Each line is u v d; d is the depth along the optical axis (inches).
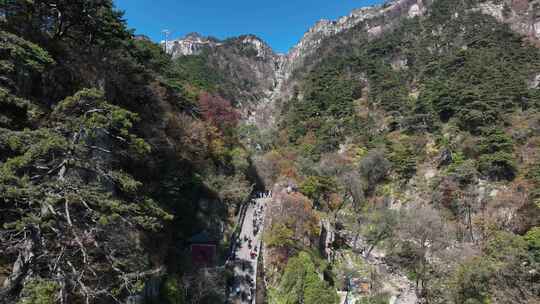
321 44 7145.7
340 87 3863.2
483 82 2691.9
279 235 1262.3
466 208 1791.3
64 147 393.7
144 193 886.4
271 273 1219.9
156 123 1093.8
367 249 1782.7
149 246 858.1
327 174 2252.7
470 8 4712.1
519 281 1013.2
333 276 1444.4
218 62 7628.0
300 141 3171.8
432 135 2479.1
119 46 990.4
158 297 826.8
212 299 957.8
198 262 1114.7
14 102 448.8
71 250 448.8
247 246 1336.1
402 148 2368.4
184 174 1258.6
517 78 2664.9
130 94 993.5
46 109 635.5
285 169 2208.4
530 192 1600.6
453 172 1977.1
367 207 2098.9
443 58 3695.9
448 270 1411.2
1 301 359.3
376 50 4778.5
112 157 778.8
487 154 1941.4
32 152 372.5
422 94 2871.6
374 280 1508.4
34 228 398.3
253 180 2086.6
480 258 1237.1
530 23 4293.8
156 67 1413.6
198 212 1272.1
